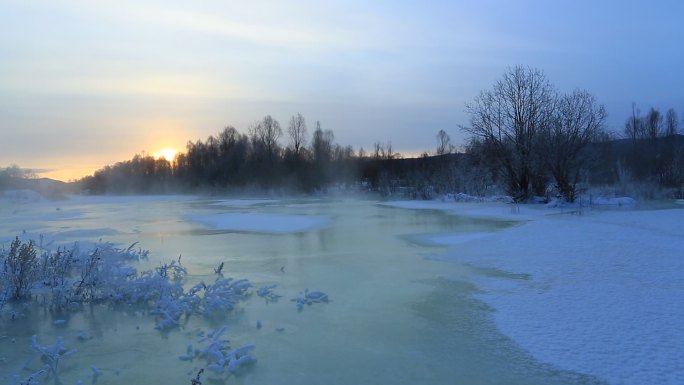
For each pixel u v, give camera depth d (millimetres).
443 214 34594
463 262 16219
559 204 35969
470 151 47250
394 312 11047
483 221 29156
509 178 44656
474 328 9812
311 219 31688
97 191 100812
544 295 11641
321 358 8570
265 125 84375
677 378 7109
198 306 11531
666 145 58094
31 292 13297
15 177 82875
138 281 12992
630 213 28062
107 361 8703
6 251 17375
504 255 16844
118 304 12383
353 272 15172
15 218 39312
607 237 18766
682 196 41344
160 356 8875
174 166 105250
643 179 50000
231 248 20375
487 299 11727
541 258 15836
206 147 97750
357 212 38125
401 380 7645
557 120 38688
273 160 81312
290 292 12953
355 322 10430
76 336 10055
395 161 82125
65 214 43625
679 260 14336
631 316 9672
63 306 12062
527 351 8469
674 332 8742
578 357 8047
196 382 7359
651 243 17047
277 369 8156
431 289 12867
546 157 38844
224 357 8469
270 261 17250
